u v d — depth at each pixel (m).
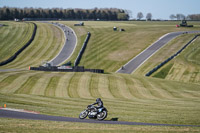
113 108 38.16
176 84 76.50
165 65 105.25
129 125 25.22
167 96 58.72
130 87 67.00
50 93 57.31
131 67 110.69
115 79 75.88
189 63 104.25
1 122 24.67
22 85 65.19
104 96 55.34
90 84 67.88
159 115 32.72
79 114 32.09
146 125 25.70
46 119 28.17
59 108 36.59
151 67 106.12
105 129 22.81
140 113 34.00
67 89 61.91
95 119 29.09
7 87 62.91
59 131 21.66
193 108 39.97
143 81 76.94
